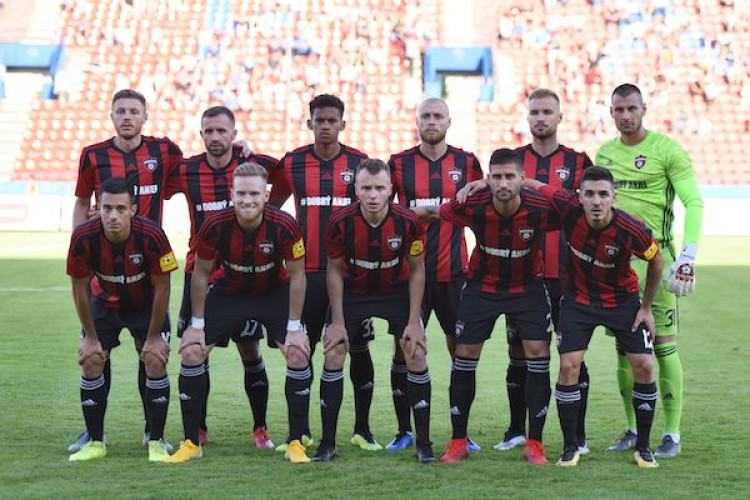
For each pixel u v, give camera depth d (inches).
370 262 271.6
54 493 225.3
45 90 1562.5
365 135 1478.8
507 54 1579.7
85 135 1491.1
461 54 1553.9
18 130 1502.2
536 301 273.0
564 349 264.8
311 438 301.0
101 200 255.4
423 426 267.9
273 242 266.5
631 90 288.4
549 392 270.5
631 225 256.7
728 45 1569.9
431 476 245.4
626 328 264.8
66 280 749.3
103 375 280.4
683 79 1528.1
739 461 264.2
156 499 221.0
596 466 259.3
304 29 1598.2
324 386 269.1
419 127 299.4
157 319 267.4
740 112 1489.9
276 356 455.8
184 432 269.9
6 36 1630.2
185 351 267.4
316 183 301.9
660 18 1606.8
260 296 277.3
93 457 265.4
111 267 265.3
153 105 1510.8
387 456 273.1
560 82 1539.1
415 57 1565.0
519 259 269.3
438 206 282.4
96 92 1541.6
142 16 1633.9
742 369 416.8
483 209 266.7
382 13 1625.2
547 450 282.4
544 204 265.9
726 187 1296.8
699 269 844.0
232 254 266.7
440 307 298.8
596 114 1485.0
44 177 1449.3
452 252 296.4
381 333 528.1
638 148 294.4
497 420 323.9
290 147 1456.7
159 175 306.0
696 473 250.2
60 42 1619.1
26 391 362.3
